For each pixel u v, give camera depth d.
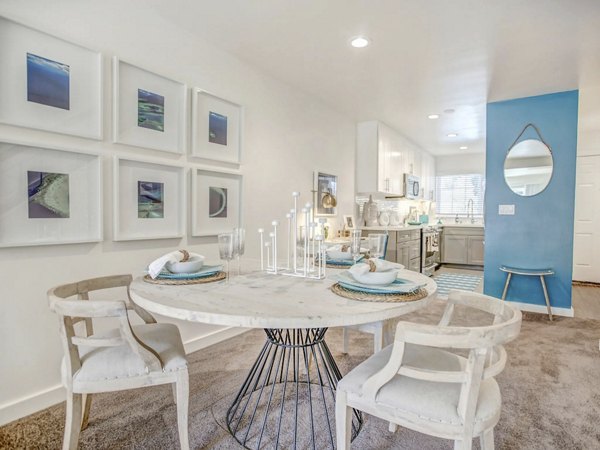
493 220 3.88
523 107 3.72
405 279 1.56
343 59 2.85
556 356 2.49
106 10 2.01
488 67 2.95
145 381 1.32
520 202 3.74
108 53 2.02
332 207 4.18
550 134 3.60
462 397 1.02
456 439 1.03
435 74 3.12
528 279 3.73
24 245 1.70
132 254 2.18
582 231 5.30
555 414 1.77
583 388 2.03
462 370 1.25
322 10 2.17
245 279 1.62
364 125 4.74
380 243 1.74
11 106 1.65
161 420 1.70
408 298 1.27
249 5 2.14
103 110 1.99
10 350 1.69
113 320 2.10
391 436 1.59
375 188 4.69
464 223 7.25
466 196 7.24
